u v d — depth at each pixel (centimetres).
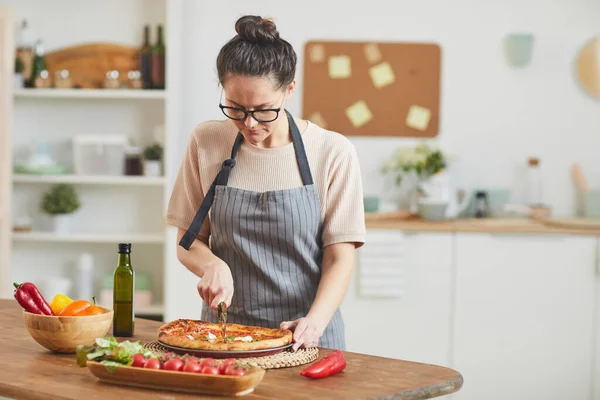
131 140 524
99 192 530
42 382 185
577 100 512
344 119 517
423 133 515
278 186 244
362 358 210
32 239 507
